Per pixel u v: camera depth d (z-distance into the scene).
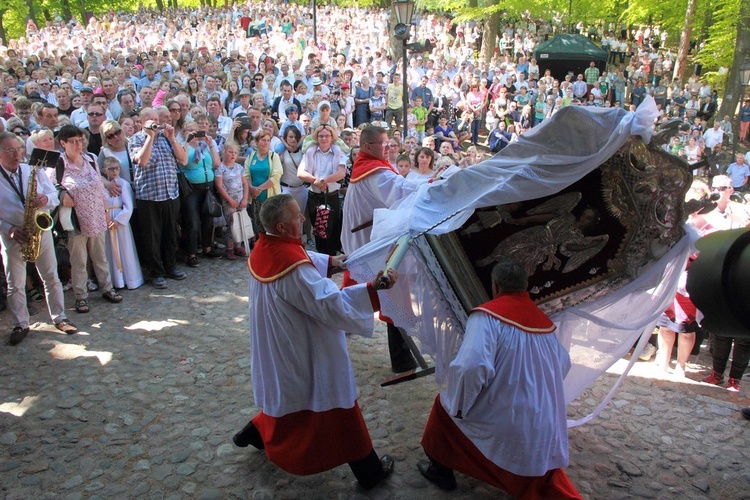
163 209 6.63
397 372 4.90
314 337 3.33
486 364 3.05
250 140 8.21
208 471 3.75
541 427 3.10
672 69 24.08
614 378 5.06
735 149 16.36
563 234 3.63
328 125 7.43
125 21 29.66
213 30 24.78
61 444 3.98
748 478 3.81
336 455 3.41
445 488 3.60
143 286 6.69
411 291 3.69
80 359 5.05
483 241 3.72
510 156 3.54
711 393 4.88
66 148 5.73
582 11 25.08
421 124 14.75
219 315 6.01
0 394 4.52
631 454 4.01
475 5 23.67
